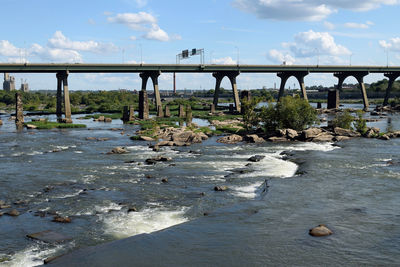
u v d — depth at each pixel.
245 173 48.47
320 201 34.41
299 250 23.00
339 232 26.11
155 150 69.75
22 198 37.38
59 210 33.41
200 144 80.06
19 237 27.36
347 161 55.38
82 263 21.75
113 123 139.88
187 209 33.41
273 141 83.50
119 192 39.47
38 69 157.25
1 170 51.16
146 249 23.61
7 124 128.38
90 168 52.53
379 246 23.55
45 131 107.50
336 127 91.00
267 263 21.19
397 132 88.25
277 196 36.25
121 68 181.00
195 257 22.20
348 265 20.84
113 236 27.28
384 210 31.41
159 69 193.00
